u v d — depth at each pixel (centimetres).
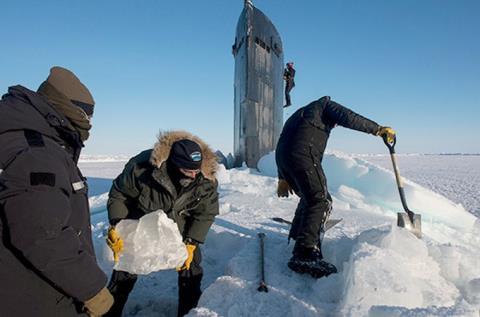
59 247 140
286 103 1445
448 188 2162
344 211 546
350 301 228
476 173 3384
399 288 226
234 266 308
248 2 1047
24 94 149
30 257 137
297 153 317
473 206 1502
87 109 166
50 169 141
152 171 248
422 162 5769
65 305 158
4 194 134
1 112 142
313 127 323
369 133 332
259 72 1045
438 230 621
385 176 729
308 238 298
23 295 146
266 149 1110
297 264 290
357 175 777
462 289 273
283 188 385
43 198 137
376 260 243
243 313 244
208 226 276
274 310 247
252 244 360
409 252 275
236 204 579
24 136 143
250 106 1016
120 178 262
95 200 722
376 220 481
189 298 291
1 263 142
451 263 287
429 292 248
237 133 1161
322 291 261
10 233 136
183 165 231
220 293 273
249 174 907
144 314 328
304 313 238
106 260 396
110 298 163
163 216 236
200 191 258
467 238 632
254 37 1022
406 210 356
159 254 231
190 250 271
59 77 159
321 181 313
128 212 270
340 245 325
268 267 307
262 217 493
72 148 164
